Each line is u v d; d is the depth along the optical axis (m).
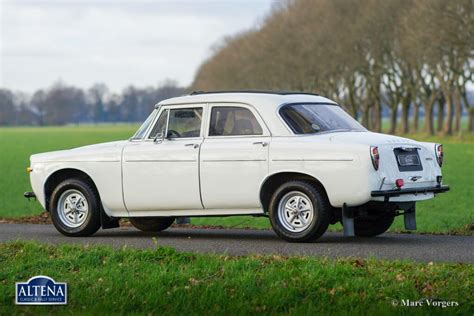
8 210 37.47
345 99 141.75
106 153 20.52
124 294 13.73
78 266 15.48
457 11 86.69
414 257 15.94
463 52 88.06
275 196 18.50
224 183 19.06
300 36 130.25
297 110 18.98
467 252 16.59
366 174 17.61
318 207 18.08
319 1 130.12
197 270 14.44
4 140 159.38
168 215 19.92
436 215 32.22
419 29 91.50
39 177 21.33
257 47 151.75
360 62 118.31
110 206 20.50
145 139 20.25
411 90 119.69
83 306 13.56
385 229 19.84
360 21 114.00
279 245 18.08
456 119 115.06
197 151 19.39
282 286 13.30
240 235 20.84
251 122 19.06
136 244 18.86
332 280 13.42
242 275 13.93
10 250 17.16
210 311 12.94
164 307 13.27
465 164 68.31
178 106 19.91
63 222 20.97
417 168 18.59
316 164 18.05
